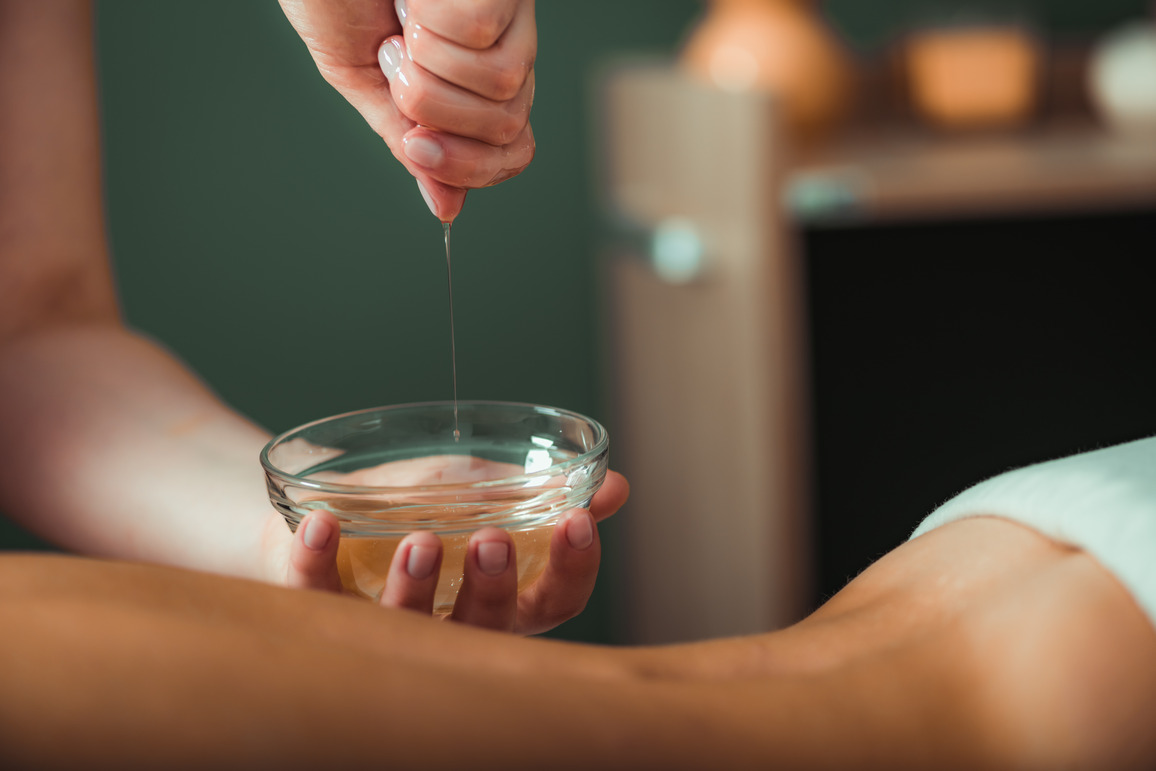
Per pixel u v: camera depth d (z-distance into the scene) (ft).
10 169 3.39
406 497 2.46
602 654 1.85
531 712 1.54
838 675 1.83
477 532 2.46
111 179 6.53
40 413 3.23
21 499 3.20
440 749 1.46
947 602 1.95
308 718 1.44
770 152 5.29
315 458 2.65
